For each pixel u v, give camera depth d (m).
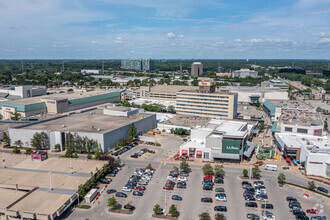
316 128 195.12
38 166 142.88
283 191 124.94
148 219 100.94
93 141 173.50
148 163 157.50
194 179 136.75
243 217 103.00
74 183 123.06
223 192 122.50
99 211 105.81
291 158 166.50
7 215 99.69
